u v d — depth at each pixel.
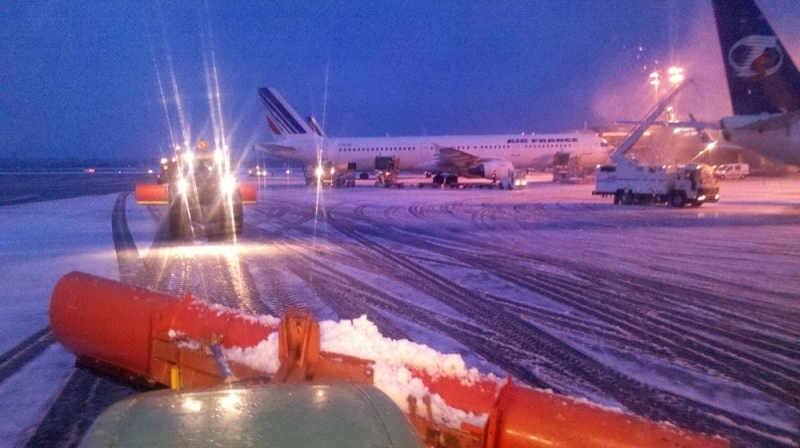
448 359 3.95
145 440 2.22
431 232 21.38
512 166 51.91
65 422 5.64
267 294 11.21
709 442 3.09
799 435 5.71
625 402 6.43
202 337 4.60
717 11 28.02
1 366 7.24
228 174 20.16
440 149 51.34
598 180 35.69
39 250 16.59
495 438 3.36
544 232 21.33
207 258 15.41
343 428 2.35
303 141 57.22
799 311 10.54
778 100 27.55
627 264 15.00
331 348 4.09
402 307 10.45
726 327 9.52
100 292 5.38
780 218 25.94
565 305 10.80
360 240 19.25
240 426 2.34
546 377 7.11
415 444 2.35
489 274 13.59
